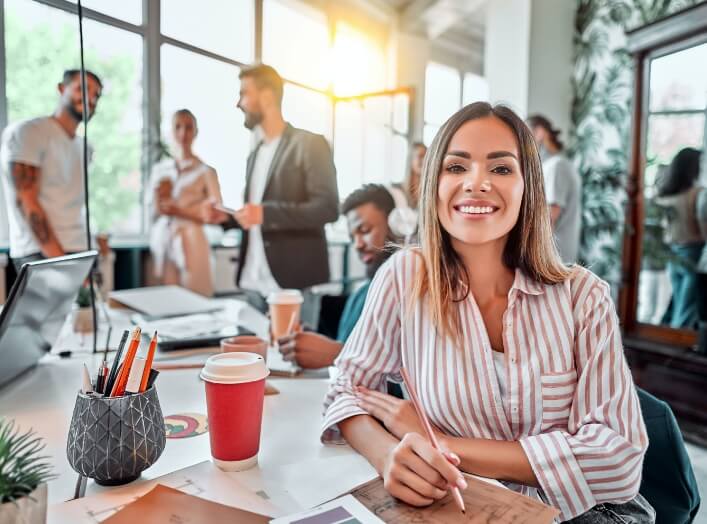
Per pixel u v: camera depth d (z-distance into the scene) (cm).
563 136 363
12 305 78
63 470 61
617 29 329
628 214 260
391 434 71
